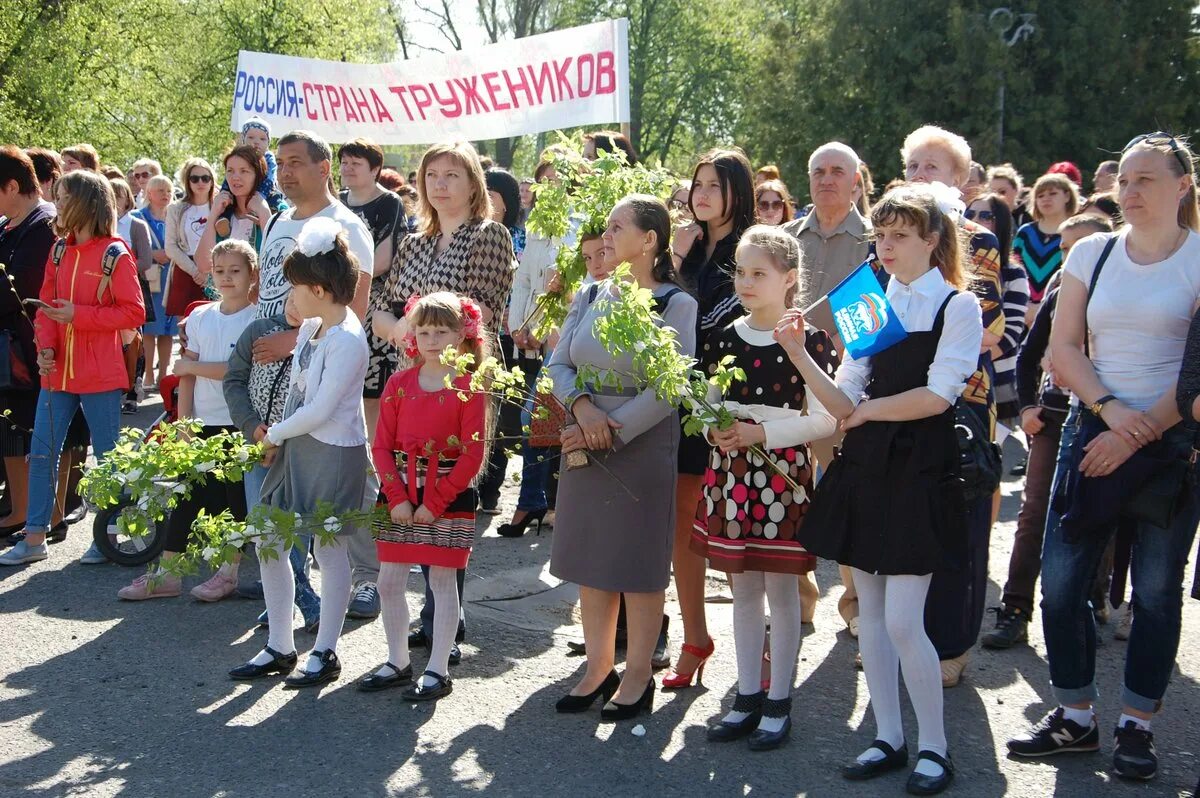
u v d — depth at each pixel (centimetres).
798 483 402
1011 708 434
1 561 595
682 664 451
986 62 2798
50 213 642
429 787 367
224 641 495
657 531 413
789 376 399
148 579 534
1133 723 381
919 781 363
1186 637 507
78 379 604
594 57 782
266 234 534
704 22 4375
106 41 2330
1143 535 379
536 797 361
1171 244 381
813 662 478
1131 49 2847
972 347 368
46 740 398
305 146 512
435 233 535
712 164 454
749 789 367
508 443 693
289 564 464
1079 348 396
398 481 433
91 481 450
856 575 386
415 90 849
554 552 426
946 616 440
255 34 2917
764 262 396
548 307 526
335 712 424
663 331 382
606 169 493
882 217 379
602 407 416
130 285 609
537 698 440
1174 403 364
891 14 2958
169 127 2719
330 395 443
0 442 637
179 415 557
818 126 3122
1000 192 834
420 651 488
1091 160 2867
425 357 435
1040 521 499
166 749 392
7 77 2106
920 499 362
